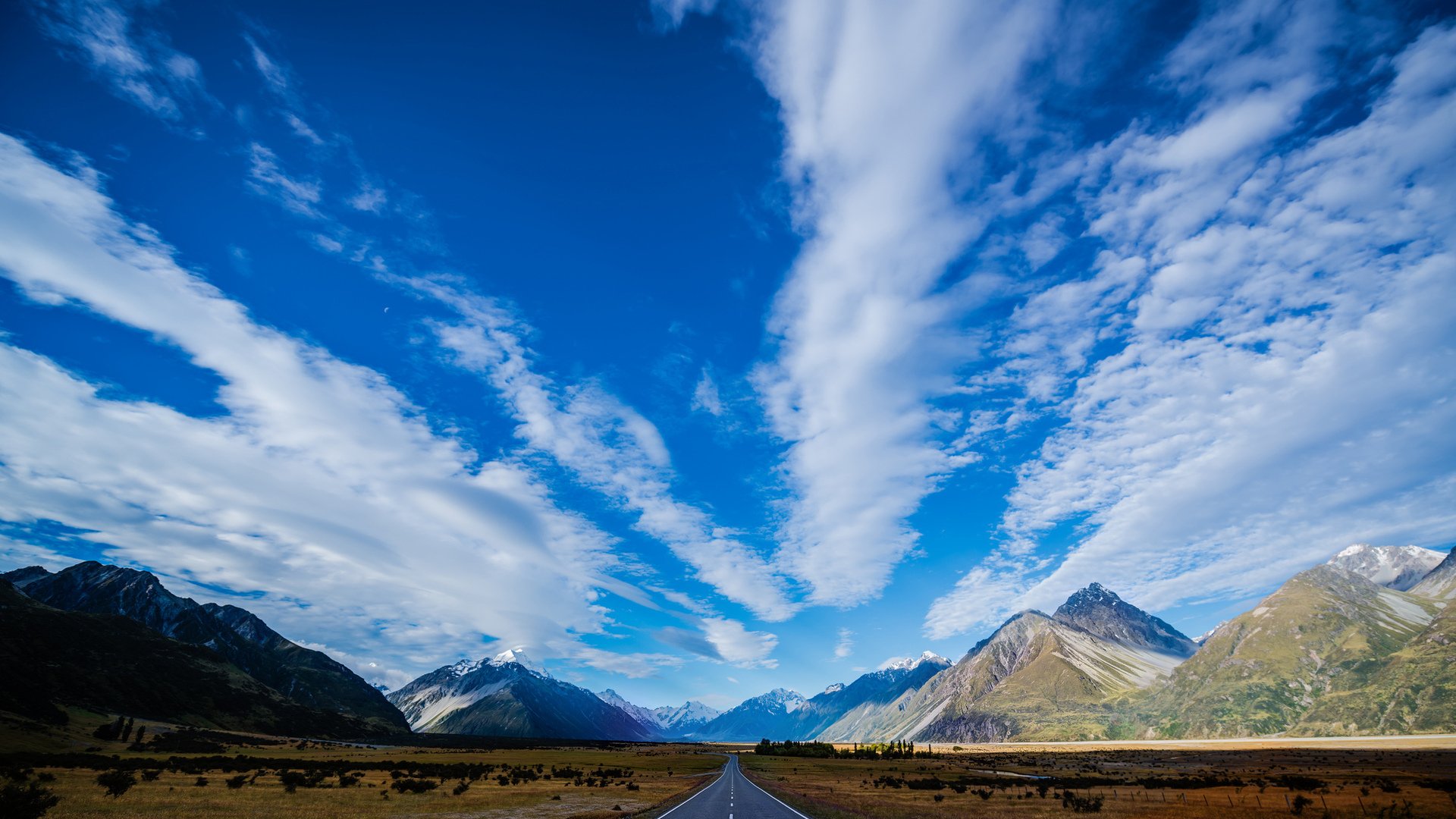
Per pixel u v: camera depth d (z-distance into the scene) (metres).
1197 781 76.56
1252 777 84.06
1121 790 67.38
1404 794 55.41
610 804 47.44
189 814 35.44
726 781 77.19
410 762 118.00
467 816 37.72
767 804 45.09
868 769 124.94
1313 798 53.31
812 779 90.19
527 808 43.53
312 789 57.56
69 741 119.25
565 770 97.31
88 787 49.69
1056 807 47.91
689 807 42.62
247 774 72.44
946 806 48.16
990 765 144.62
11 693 145.25
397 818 36.25
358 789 57.31
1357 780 76.75
